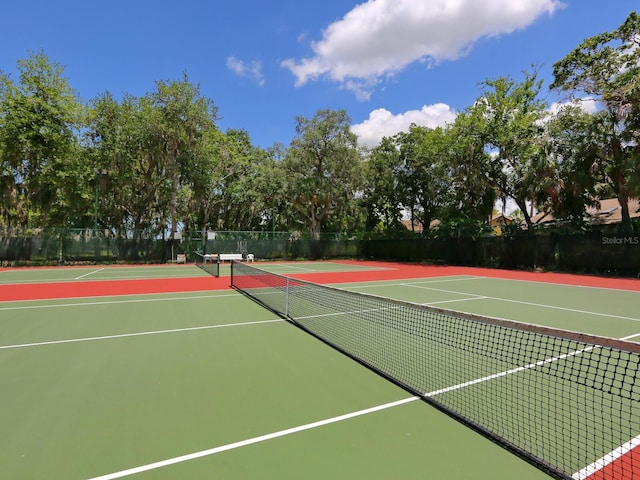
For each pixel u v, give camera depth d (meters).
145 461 2.65
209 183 28.97
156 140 25.41
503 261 22.94
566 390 3.88
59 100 23.94
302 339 6.00
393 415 3.36
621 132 18.16
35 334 6.36
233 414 3.38
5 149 22.64
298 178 31.31
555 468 2.53
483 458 2.68
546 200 21.98
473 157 26.05
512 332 6.12
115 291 11.92
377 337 5.95
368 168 34.66
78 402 3.64
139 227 29.45
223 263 26.92
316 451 2.78
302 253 31.23
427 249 28.16
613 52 19.72
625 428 3.07
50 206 25.11
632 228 18.59
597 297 10.97
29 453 2.76
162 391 3.91
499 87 25.64
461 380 4.14
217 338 6.08
